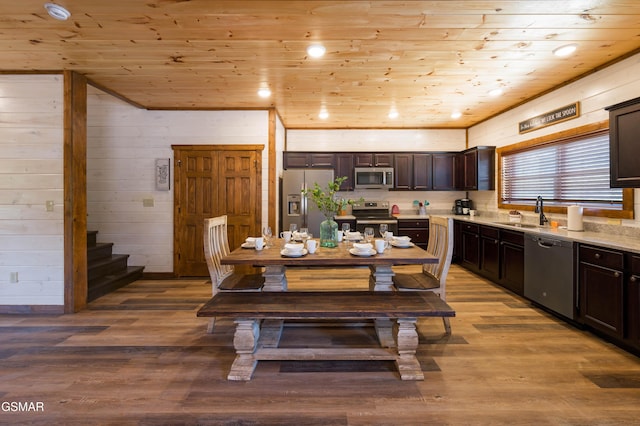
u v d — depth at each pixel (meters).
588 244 2.63
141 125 4.57
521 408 1.76
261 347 2.27
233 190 4.57
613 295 2.40
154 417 1.69
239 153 4.57
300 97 4.12
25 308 3.26
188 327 2.88
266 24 2.37
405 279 2.88
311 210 5.17
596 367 2.17
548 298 3.10
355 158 5.81
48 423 1.64
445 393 1.89
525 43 2.67
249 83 3.62
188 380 2.03
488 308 3.33
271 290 2.82
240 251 2.72
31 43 2.67
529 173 4.45
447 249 2.70
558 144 3.89
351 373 2.12
